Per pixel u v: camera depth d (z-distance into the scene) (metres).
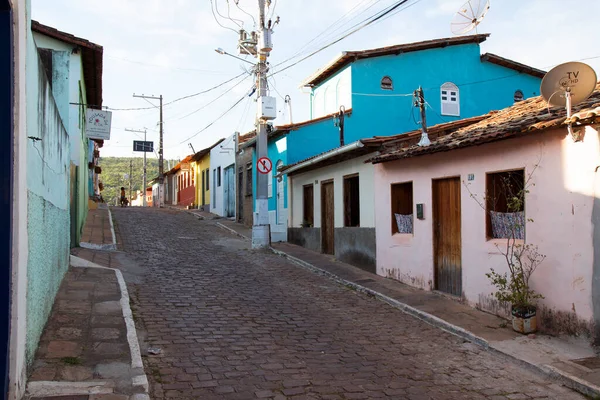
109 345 6.17
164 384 5.35
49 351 5.76
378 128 19.02
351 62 18.84
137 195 70.50
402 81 19.38
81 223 15.43
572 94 7.09
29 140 4.89
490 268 8.62
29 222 4.93
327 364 6.29
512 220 8.35
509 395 5.53
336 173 14.80
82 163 15.74
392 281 11.60
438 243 10.34
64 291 8.46
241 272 12.48
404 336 7.76
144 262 12.85
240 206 24.52
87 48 13.19
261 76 17.23
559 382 5.91
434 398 5.36
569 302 7.06
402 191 11.96
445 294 9.95
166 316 7.99
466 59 20.27
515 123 8.25
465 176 9.31
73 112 13.03
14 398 4.16
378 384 5.69
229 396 5.12
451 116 19.91
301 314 8.78
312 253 15.83
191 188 38.25
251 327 7.73
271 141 20.08
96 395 4.76
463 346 7.30
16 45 4.27
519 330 7.54
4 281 4.12
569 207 7.07
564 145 7.16
